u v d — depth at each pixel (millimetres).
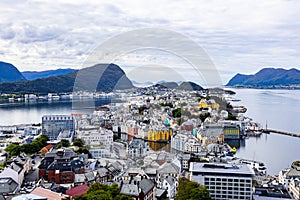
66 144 165500
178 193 95688
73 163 126375
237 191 99125
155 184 112312
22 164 127625
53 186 109188
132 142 131125
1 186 105062
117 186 98250
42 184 111625
